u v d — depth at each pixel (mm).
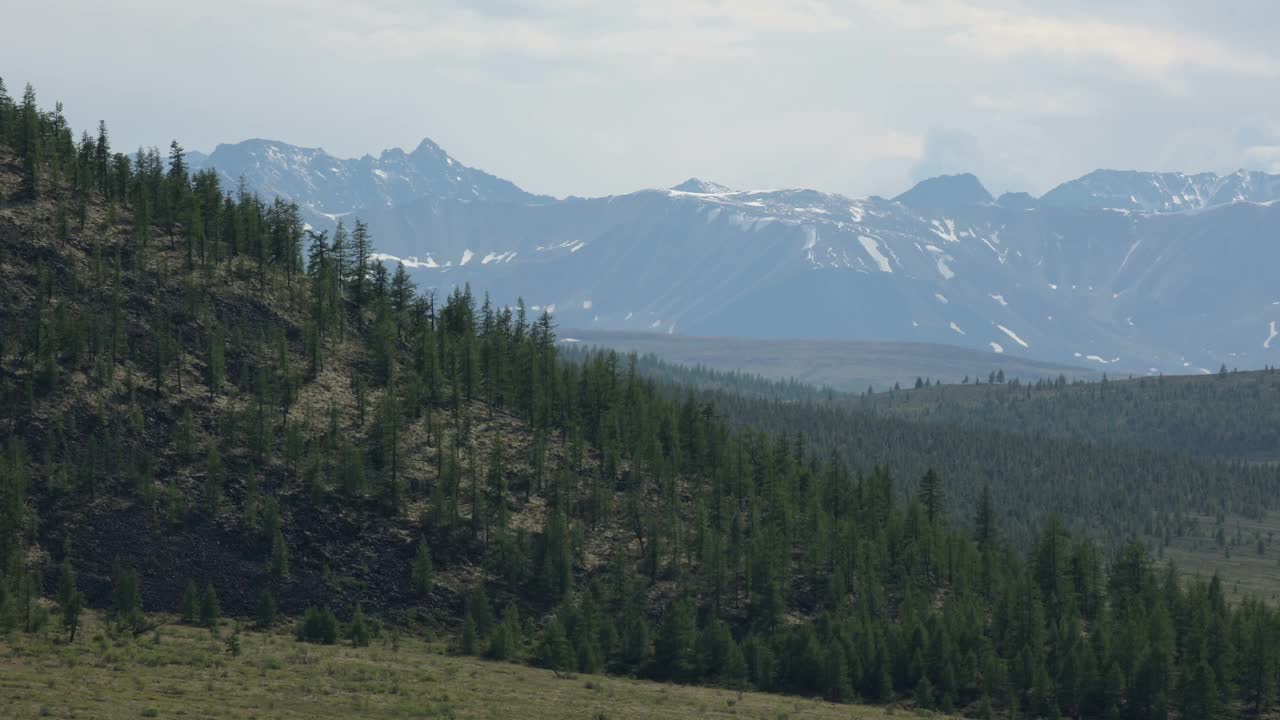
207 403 184500
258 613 152375
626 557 181250
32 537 153125
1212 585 184500
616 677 143875
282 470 177125
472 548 174875
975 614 165250
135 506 162875
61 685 91625
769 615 170625
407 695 104812
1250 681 153875
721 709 121125
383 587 163625
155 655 112312
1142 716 147000
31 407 169625
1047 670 157625
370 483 179875
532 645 153625
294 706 94312
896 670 151500
